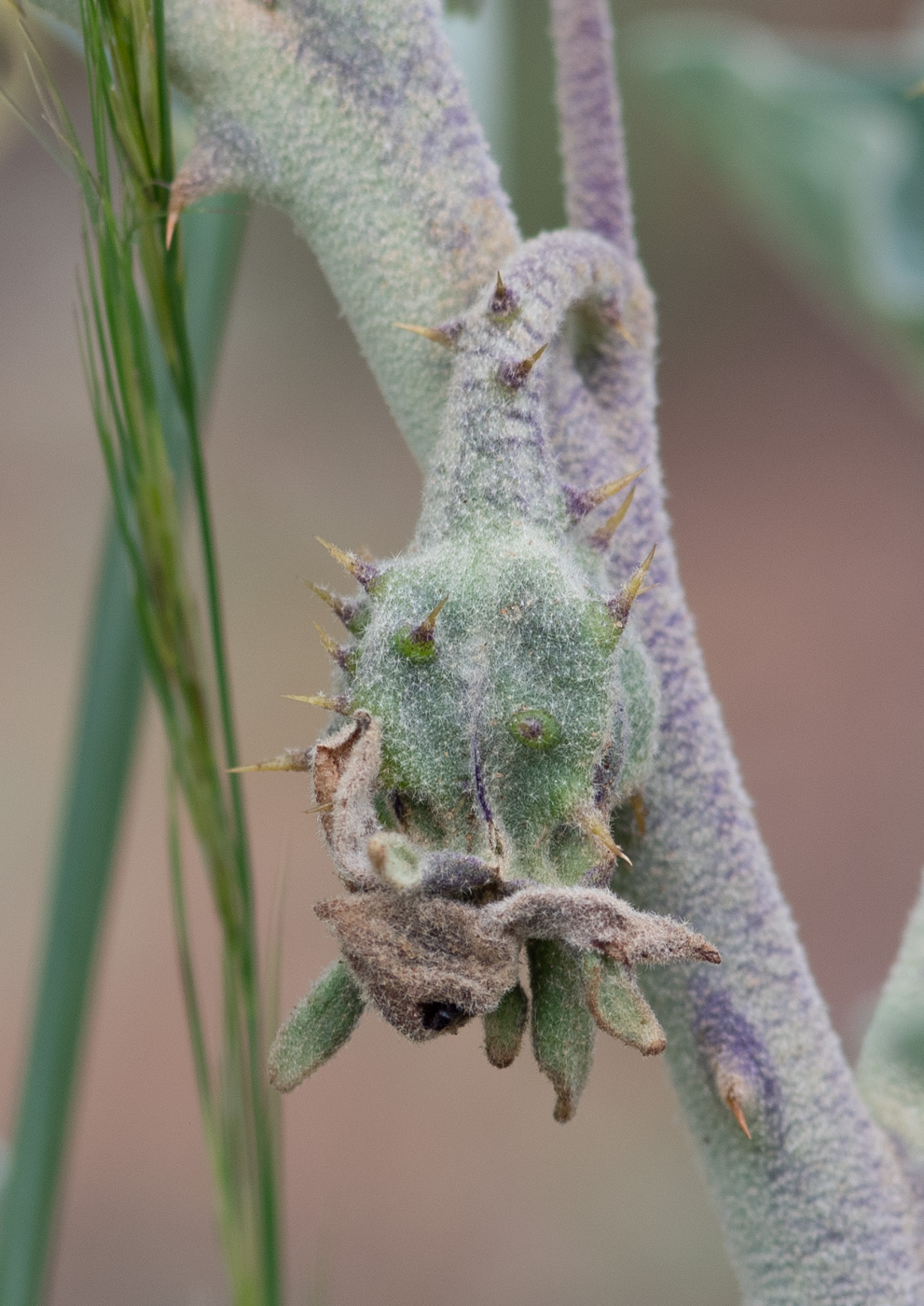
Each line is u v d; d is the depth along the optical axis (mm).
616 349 340
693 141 620
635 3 2719
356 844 312
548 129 2258
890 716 1976
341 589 1559
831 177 576
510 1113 1494
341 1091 1510
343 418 2559
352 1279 1366
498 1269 1372
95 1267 1366
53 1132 391
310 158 334
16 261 2721
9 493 2312
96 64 330
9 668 2010
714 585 2271
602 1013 312
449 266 334
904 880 1734
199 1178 1457
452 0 415
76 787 394
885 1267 337
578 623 315
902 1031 346
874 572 2256
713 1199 343
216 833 353
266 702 1982
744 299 2891
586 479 334
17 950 1662
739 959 336
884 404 2646
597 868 316
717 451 2588
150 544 347
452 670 314
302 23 334
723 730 338
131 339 338
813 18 2777
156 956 1644
